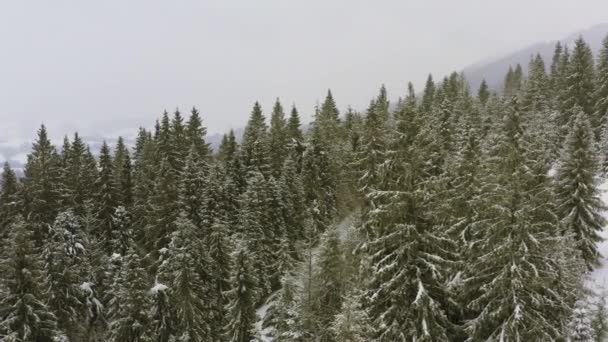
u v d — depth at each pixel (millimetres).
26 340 29781
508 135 22469
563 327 20047
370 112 60344
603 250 37688
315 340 23812
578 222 32875
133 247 31938
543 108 71625
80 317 35906
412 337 17984
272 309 31078
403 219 18656
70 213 43438
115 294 32625
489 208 18938
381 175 19844
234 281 32344
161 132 67125
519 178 18438
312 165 56844
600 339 21547
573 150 34344
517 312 17250
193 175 50750
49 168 53125
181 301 31469
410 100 20172
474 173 27297
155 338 30641
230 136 73938
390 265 18375
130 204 61281
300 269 27938
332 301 24891
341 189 53469
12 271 31078
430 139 20344
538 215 20984
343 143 70562
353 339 18562
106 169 55250
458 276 20891
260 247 44750
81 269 38812
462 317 21109
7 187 52094
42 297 32562
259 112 82312
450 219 25328
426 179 19609
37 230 49375
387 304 19297
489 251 19109
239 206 53781
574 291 21953
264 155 63938
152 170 64000
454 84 100875
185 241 34781
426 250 18891
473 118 69250
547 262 18703
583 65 65188
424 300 17922
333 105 89188
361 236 24422
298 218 52562
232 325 32125
